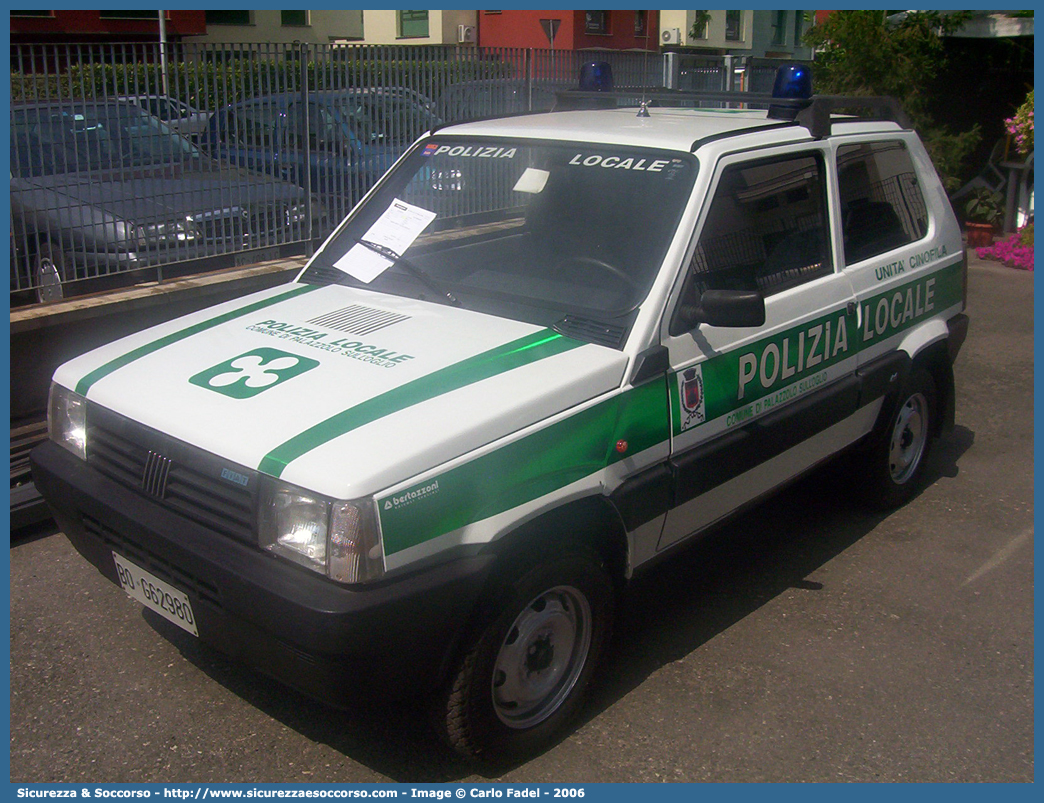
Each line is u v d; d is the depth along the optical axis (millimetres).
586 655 3184
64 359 5414
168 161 5926
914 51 11641
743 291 3393
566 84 9047
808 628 3855
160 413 2873
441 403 2750
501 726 2922
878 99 4625
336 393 2818
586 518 2973
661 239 3316
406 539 2520
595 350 3102
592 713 3299
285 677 2635
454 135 4152
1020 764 3098
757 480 3777
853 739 3201
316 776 2969
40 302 5422
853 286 4137
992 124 12945
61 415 3244
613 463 3053
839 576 4285
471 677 2752
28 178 5250
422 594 2521
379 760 3047
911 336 4621
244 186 6406
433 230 3984
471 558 2650
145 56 5691
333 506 2449
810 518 4891
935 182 4980
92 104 5488
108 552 3074
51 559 4254
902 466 4953
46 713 3209
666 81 10711
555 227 3602
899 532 4738
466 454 2652
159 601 2943
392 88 7266
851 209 4262
